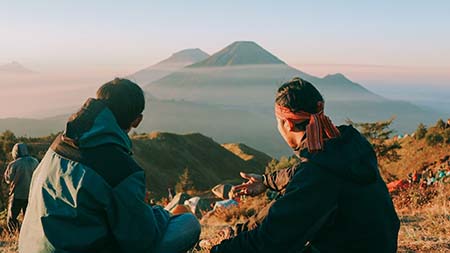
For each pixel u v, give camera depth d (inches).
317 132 85.0
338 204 83.4
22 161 367.6
